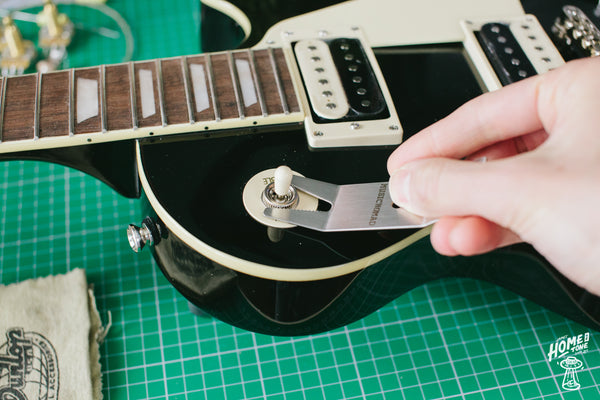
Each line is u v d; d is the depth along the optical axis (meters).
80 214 0.54
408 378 0.48
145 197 0.43
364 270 0.41
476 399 0.47
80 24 0.63
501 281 0.49
